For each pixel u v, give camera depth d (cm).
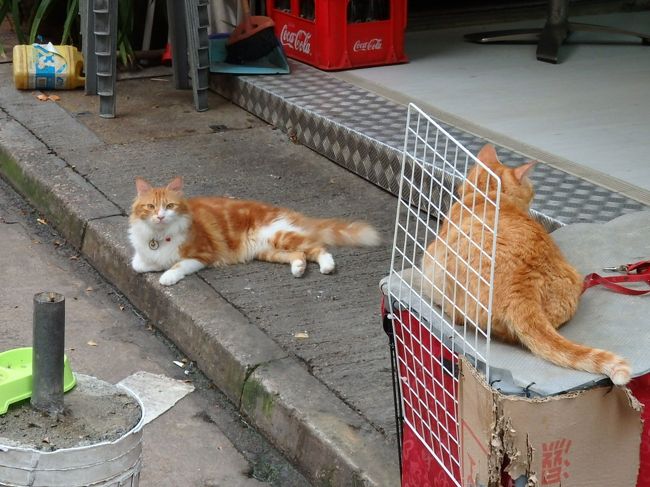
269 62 544
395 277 312
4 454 263
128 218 438
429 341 299
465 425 289
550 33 553
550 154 442
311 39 544
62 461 263
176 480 346
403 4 542
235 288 400
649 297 305
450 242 304
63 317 280
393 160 448
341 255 417
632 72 534
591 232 327
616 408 279
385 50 545
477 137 457
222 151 489
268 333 378
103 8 506
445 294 301
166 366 386
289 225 415
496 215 284
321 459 340
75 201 449
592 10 621
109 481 272
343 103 497
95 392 292
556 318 298
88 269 434
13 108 527
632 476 287
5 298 414
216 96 546
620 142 453
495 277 297
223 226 413
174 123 516
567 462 279
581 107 489
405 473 316
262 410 359
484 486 282
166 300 398
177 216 402
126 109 529
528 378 281
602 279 307
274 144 496
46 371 281
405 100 499
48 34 615
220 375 374
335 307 390
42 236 453
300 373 361
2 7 591
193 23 517
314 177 468
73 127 509
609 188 416
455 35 596
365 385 356
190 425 364
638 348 291
